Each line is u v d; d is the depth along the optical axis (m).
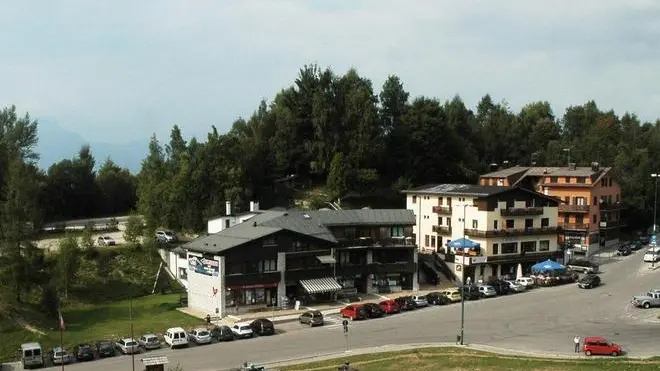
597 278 100.50
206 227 124.88
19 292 84.81
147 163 152.50
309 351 67.00
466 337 71.31
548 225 113.38
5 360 68.62
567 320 79.00
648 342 67.44
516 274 108.75
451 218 114.00
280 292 89.69
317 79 150.88
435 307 89.44
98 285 99.88
